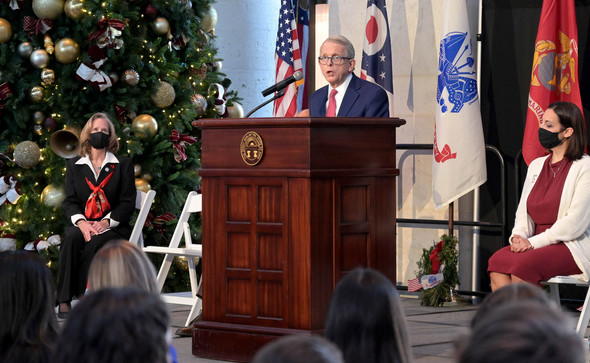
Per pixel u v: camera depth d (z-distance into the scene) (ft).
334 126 18.43
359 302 8.15
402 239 31.17
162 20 32.35
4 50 31.48
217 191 19.25
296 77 20.75
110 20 30.17
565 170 22.24
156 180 32.24
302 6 37.63
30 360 9.43
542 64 27.48
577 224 21.58
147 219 31.42
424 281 28.99
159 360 5.96
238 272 19.03
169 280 32.58
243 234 18.99
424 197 30.73
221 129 19.19
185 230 26.50
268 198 18.63
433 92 30.60
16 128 32.19
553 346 4.54
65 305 26.03
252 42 42.42
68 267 26.05
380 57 30.60
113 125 29.25
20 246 31.73
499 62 29.76
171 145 32.42
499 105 29.81
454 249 29.04
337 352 5.16
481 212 30.17
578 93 27.25
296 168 18.22
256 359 5.15
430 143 30.63
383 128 19.27
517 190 28.94
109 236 26.35
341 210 18.58
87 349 5.83
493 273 22.02
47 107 31.76
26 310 9.55
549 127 22.25
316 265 18.24
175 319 26.53
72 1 30.50
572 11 27.30
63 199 29.68
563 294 29.17
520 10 29.37
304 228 18.15
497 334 4.67
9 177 30.99
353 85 22.16
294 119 18.07
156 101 32.19
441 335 23.54
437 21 30.45
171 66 32.83
